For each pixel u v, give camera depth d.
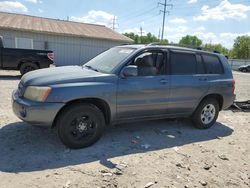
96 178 3.78
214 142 5.64
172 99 5.61
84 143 4.70
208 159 4.76
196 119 6.27
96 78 4.70
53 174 3.79
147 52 5.31
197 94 5.97
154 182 3.83
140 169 4.16
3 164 3.96
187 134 5.97
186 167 4.37
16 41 21.12
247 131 6.63
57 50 22.98
